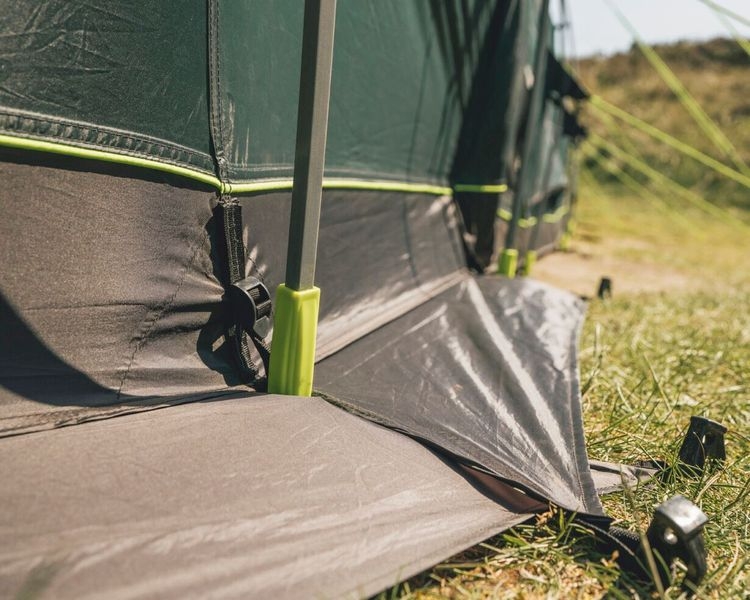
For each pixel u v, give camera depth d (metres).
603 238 8.36
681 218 10.56
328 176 2.22
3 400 1.20
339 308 2.17
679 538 1.10
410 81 2.70
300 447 1.28
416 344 2.10
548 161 5.56
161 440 1.19
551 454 1.53
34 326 1.26
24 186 1.24
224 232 1.62
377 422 1.51
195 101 1.55
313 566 1.01
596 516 1.25
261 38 1.77
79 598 0.84
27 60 1.21
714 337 3.12
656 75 15.67
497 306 2.60
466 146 3.33
